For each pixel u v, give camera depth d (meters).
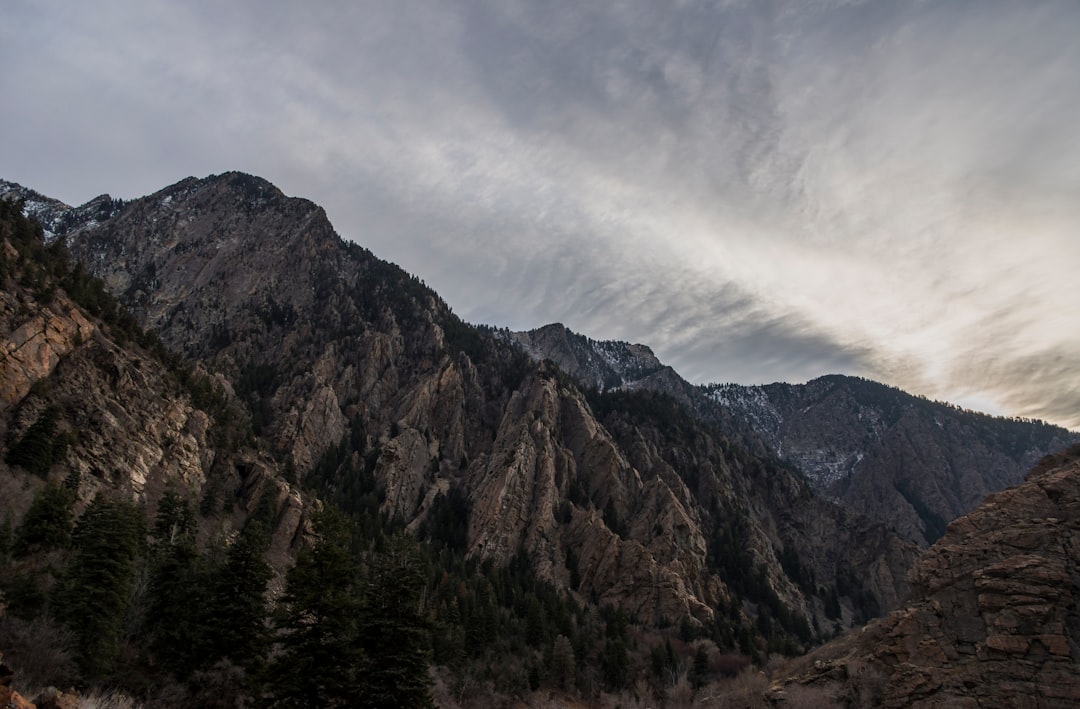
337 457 159.50
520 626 109.75
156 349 118.50
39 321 83.88
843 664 71.88
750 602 162.50
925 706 60.16
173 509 72.25
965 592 67.44
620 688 100.31
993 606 63.94
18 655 38.84
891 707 62.41
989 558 68.56
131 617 52.47
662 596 136.12
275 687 40.44
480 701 81.81
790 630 154.38
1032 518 69.88
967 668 61.28
